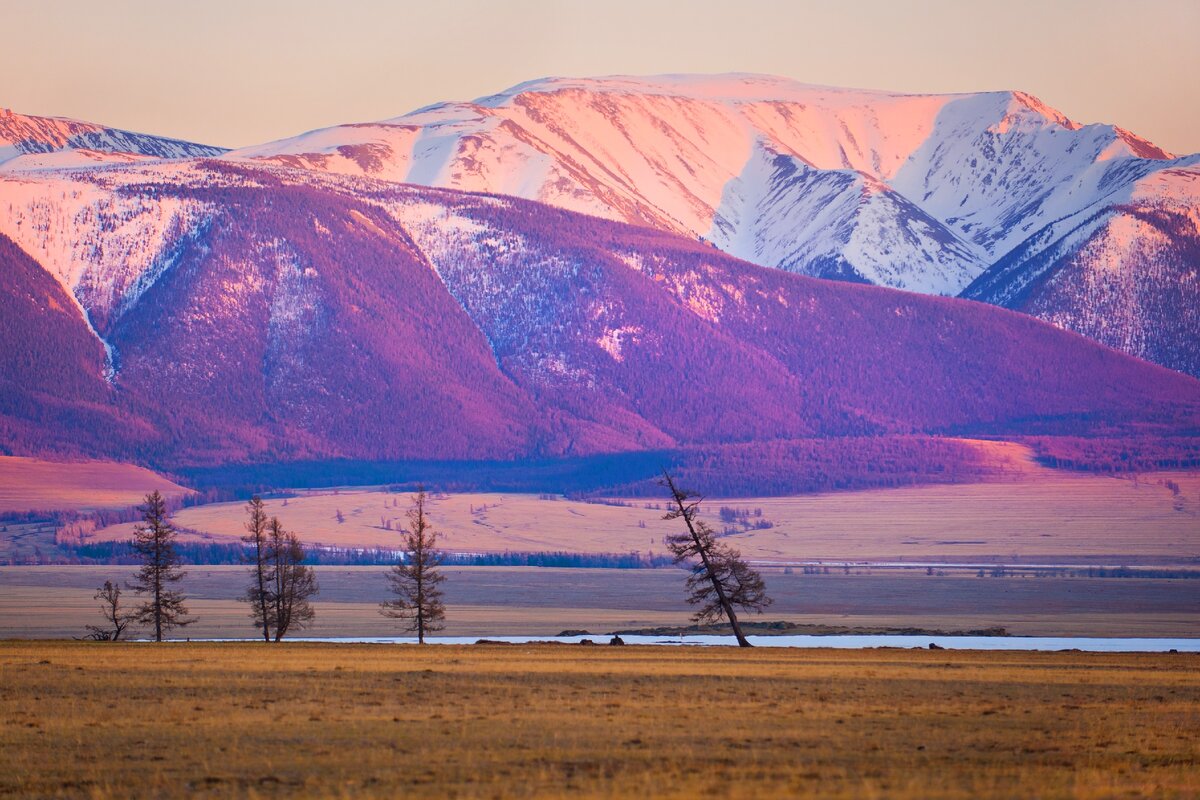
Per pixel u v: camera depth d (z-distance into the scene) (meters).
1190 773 167.12
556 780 157.12
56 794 152.12
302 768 165.62
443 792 150.50
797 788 151.25
